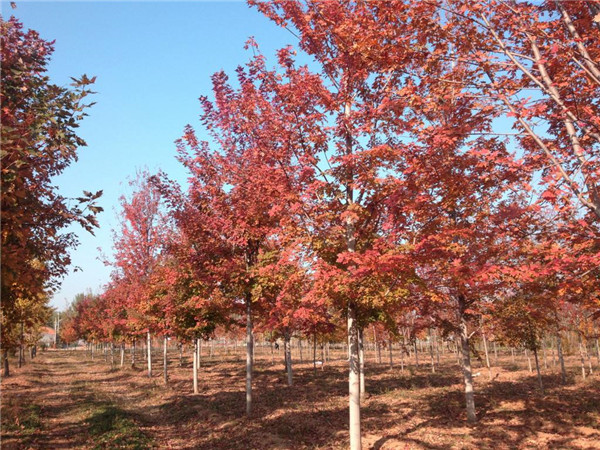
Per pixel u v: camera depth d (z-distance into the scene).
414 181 6.90
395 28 6.45
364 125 7.30
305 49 8.19
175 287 16.22
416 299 10.96
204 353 46.72
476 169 7.45
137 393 17.08
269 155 8.55
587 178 5.60
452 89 6.61
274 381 19.69
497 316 10.69
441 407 12.44
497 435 9.19
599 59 5.82
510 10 6.12
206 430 10.23
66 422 11.02
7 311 6.52
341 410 12.16
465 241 8.41
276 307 10.77
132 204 22.25
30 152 5.05
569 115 5.73
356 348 7.87
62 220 6.34
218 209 11.53
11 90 5.86
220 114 11.10
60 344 79.88
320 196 8.06
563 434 9.23
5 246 4.87
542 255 7.07
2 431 9.28
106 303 31.36
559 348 17.92
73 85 6.03
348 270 7.15
